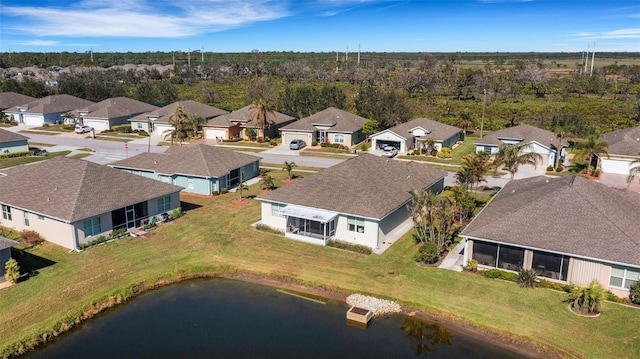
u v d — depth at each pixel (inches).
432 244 1331.2
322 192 1546.5
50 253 1364.4
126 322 1078.4
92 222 1432.1
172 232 1550.2
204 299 1181.7
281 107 3814.0
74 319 1066.1
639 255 1075.9
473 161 1883.6
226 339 1014.4
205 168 1994.3
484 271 1241.4
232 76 6515.8
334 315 1109.7
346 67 7126.0
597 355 926.4
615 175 2278.5
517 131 2664.9
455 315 1077.1
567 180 1400.1
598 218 1190.9
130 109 3868.1
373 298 1155.3
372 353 971.3
